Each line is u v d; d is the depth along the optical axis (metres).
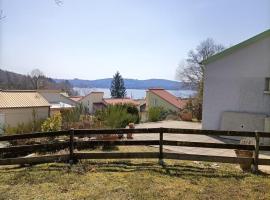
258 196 6.23
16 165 8.19
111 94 92.25
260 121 12.77
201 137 14.05
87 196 5.95
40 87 59.62
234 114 13.55
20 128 17.25
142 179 7.01
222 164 8.64
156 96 46.72
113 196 5.97
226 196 6.18
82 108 16.28
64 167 7.79
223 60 14.09
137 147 11.08
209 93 14.56
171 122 21.12
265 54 12.88
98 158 8.20
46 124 12.69
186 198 6.00
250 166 8.06
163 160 8.67
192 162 8.73
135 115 19.44
